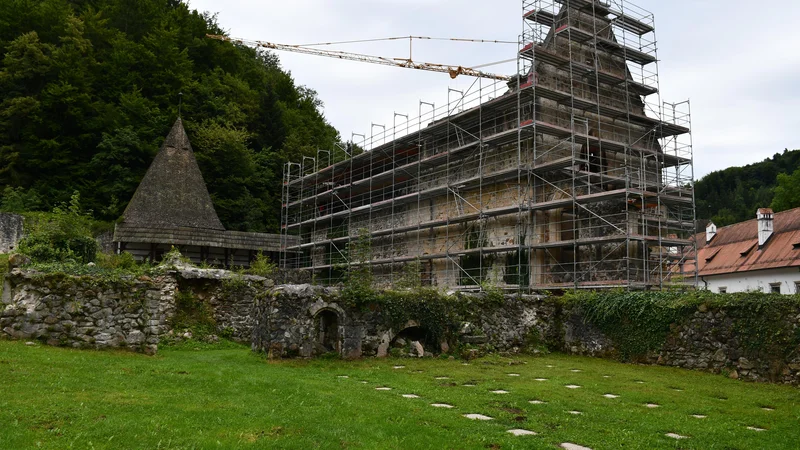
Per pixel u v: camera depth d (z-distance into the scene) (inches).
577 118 1187.3
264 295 674.2
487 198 1299.2
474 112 1294.3
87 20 2237.9
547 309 832.3
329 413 358.9
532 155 1198.9
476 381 532.1
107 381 407.2
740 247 1756.9
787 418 411.2
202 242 1588.3
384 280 1542.8
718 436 344.8
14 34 2075.5
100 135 2011.6
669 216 1331.2
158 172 1772.9
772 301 602.9
